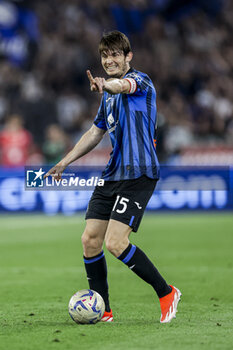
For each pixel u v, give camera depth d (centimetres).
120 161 1656
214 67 8431
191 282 2581
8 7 7262
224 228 4841
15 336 1508
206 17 8900
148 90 1656
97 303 1670
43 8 7556
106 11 8150
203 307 2005
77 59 7444
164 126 6378
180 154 6425
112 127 1692
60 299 2200
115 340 1442
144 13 8431
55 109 6712
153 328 1595
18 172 5838
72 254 3553
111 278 2744
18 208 5853
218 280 2633
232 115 8038
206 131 7650
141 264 1650
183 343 1402
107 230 1638
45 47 7381
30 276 2794
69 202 5997
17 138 6066
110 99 1698
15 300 2180
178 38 8488
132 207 1630
